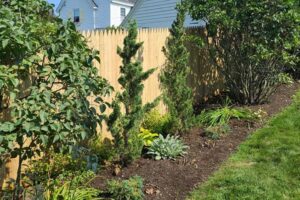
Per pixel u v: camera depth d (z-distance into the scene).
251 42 7.99
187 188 5.04
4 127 3.09
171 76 6.61
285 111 8.18
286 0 7.49
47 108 3.27
